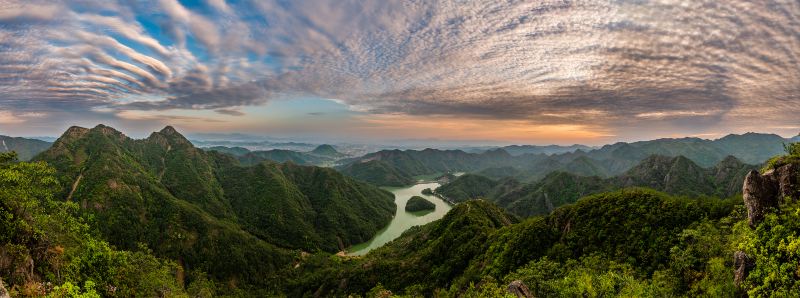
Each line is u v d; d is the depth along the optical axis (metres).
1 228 31.55
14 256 30.75
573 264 61.69
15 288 28.16
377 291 95.06
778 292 23.16
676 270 42.22
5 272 29.12
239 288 129.88
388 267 109.62
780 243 24.11
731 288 28.55
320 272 132.50
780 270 23.66
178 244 135.12
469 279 81.00
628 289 37.66
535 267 61.12
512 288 37.03
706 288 32.94
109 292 41.75
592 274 47.28
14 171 35.19
